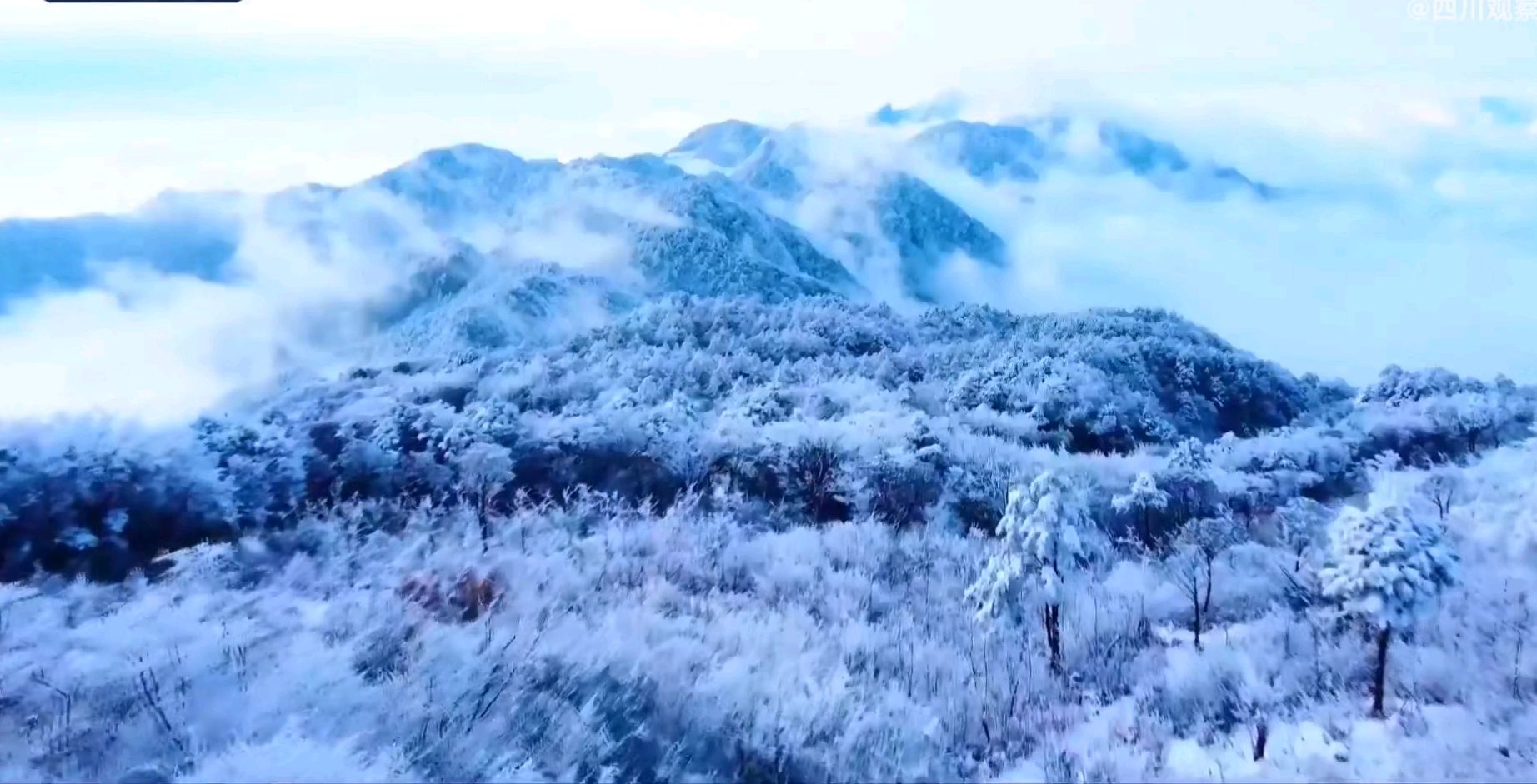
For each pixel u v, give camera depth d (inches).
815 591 604.7
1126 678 478.3
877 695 431.8
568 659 417.4
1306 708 421.1
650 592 564.1
